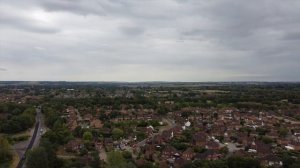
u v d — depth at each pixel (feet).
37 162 639.35
